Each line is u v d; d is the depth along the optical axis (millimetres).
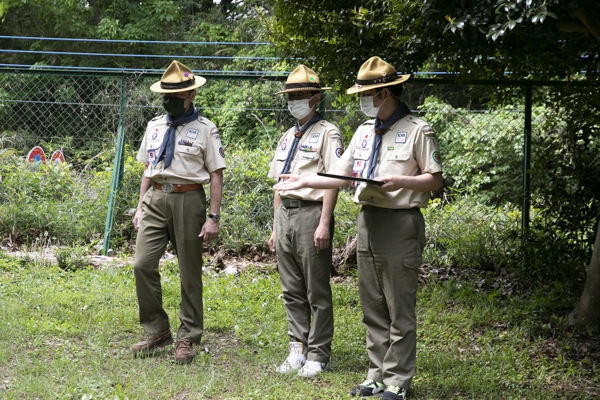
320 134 4863
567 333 5863
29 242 8344
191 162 4945
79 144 15180
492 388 4703
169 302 6406
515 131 11516
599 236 5957
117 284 6883
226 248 8328
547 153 7035
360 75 4324
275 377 4723
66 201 8930
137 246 5020
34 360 4742
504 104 7934
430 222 8633
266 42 17297
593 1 5117
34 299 6137
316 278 4828
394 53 6539
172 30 19469
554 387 4871
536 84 7348
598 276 5922
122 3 19188
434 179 4195
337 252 8164
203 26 19375
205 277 7348
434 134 4293
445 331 5977
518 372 5074
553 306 6469
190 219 4961
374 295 4469
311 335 4871
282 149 5031
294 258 4941
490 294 6840
